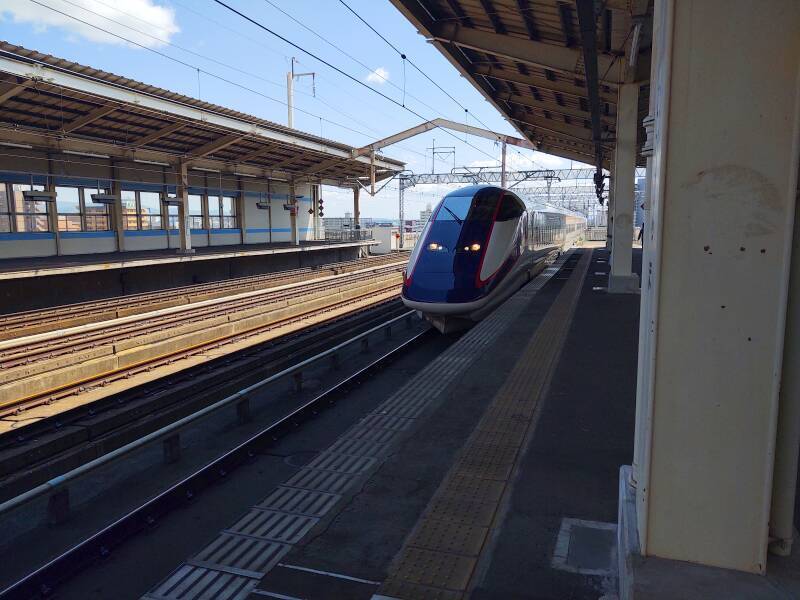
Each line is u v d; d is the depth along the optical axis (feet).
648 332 8.53
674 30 7.34
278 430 22.44
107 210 70.49
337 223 215.51
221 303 52.75
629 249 46.32
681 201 7.58
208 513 16.55
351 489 15.02
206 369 31.60
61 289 55.83
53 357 33.24
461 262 40.14
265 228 101.71
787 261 7.28
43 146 58.13
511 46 38.29
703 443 7.87
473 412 19.72
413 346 39.27
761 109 7.16
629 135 44.68
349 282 73.41
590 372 23.67
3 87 43.34
